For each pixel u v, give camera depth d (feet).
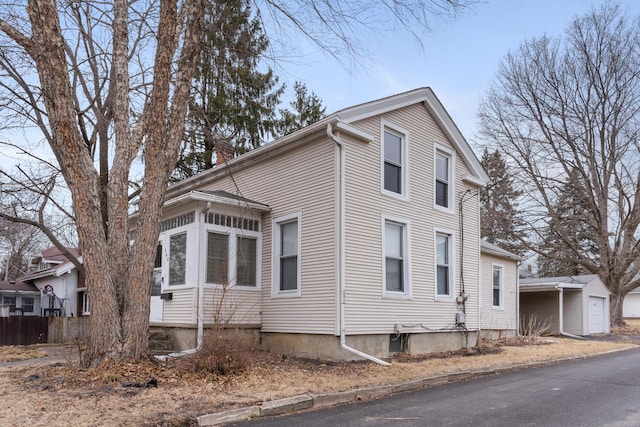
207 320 36.96
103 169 49.83
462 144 48.32
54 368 28.45
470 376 32.40
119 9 30.22
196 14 29.45
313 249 37.09
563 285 72.90
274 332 39.19
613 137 92.07
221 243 39.09
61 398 21.35
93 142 49.39
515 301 64.85
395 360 36.47
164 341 38.58
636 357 45.24
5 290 93.56
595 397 24.98
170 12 28.63
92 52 49.08
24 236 120.16
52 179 45.93
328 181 36.55
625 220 93.15
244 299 39.60
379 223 38.58
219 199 38.27
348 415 21.24
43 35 25.64
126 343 26.78
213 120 58.13
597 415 20.85
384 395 26.14
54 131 26.32
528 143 96.48
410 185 42.14
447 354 41.45
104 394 21.99
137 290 27.37
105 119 46.26
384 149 40.45
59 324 56.24
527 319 78.59
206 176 48.96
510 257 63.21
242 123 66.64
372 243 37.73
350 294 35.35
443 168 47.34
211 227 38.45
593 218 99.86
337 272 34.96
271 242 40.91
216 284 37.96
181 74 29.53
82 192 26.68
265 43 58.90
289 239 40.09
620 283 94.84
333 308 34.83
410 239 41.29
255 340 39.73
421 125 44.37
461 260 47.26
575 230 102.99
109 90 48.65
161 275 41.29
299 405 22.61
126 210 29.14
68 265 86.63
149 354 27.86
